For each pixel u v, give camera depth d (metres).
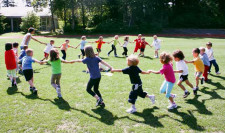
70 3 34.34
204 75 7.00
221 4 42.22
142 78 7.30
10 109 4.79
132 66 4.58
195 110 4.79
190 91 6.08
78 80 7.06
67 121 4.27
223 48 14.91
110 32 34.91
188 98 5.54
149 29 35.06
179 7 44.19
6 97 5.50
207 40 21.91
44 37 27.25
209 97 5.59
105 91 5.98
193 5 43.59
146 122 4.25
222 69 8.70
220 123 4.19
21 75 7.71
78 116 4.47
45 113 4.60
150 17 40.38
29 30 8.82
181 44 18.06
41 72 8.13
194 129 3.98
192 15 42.97
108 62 10.16
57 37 27.22
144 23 36.44
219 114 4.58
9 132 3.86
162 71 4.71
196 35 29.34
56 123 4.18
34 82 6.80
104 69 8.25
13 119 4.32
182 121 4.28
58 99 5.40
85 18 41.28
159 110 4.79
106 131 3.91
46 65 9.45
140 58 11.30
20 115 4.50
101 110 4.78
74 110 4.77
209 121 4.27
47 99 5.40
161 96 5.65
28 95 5.66
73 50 14.24
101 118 4.40
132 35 30.14
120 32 34.78
